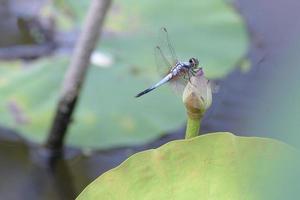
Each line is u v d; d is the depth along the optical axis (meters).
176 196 1.31
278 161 1.23
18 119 1.81
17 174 1.72
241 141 1.31
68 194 1.70
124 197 1.31
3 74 1.92
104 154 1.75
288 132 1.19
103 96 1.86
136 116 1.81
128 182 1.32
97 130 1.78
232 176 1.31
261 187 1.29
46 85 1.89
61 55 1.99
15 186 1.69
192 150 1.31
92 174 1.71
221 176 1.31
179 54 1.99
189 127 1.32
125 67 1.94
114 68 1.93
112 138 1.76
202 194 1.31
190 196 1.31
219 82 1.88
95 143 1.75
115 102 1.84
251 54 1.98
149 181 1.31
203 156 1.31
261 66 1.86
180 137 1.76
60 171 1.74
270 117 1.20
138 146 1.75
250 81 1.86
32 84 1.89
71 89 1.71
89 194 1.32
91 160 1.75
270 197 1.21
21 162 1.76
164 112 1.83
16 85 1.89
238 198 1.30
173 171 1.31
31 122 1.81
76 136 1.77
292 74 1.19
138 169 1.32
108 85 1.89
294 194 1.19
